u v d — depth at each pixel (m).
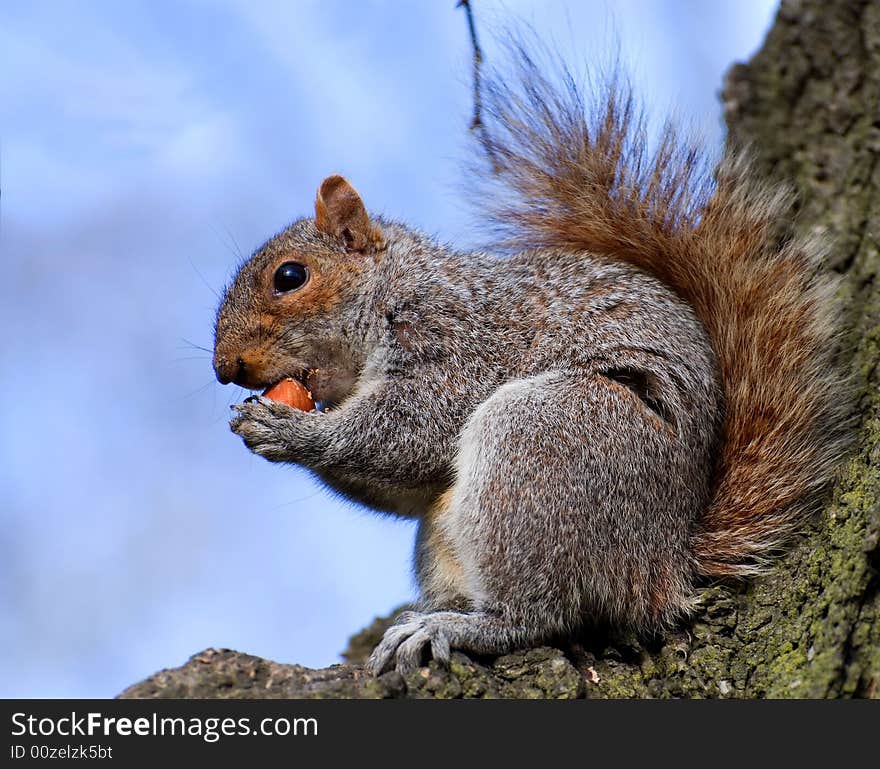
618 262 10.66
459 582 9.75
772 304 10.28
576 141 11.27
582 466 9.19
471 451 9.45
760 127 11.58
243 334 11.05
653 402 9.72
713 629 8.90
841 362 10.13
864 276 10.41
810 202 11.05
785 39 11.66
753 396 9.99
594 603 9.10
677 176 10.97
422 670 8.41
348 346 11.01
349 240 11.23
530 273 10.68
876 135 10.91
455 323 10.56
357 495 11.09
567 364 10.10
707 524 9.55
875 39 11.15
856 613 8.05
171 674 8.15
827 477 9.58
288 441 10.50
